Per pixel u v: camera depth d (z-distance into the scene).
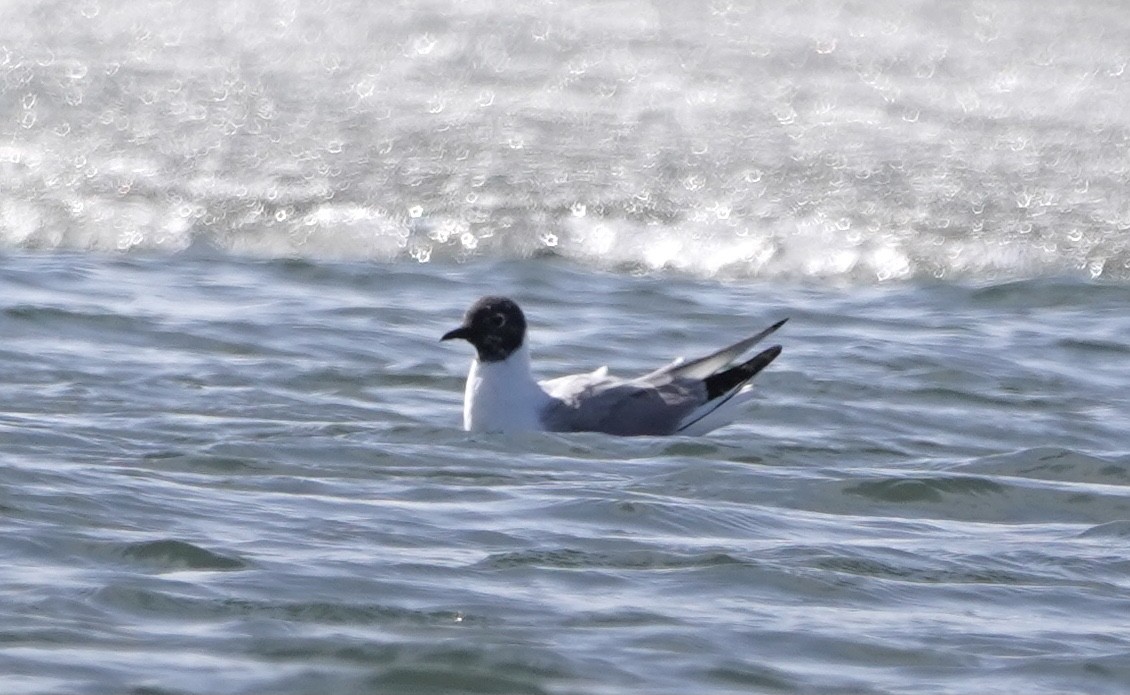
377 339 16.64
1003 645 8.16
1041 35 36.25
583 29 34.91
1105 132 28.48
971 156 26.38
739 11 37.19
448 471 11.75
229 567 8.84
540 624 8.12
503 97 29.34
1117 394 15.48
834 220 22.66
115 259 20.14
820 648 7.99
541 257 21.17
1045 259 21.48
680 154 25.72
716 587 8.91
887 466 12.67
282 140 25.84
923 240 22.05
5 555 8.87
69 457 11.43
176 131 26.28
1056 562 9.80
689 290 19.75
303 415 13.85
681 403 13.64
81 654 7.43
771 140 26.92
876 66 33.03
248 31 33.62
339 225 21.84
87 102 27.73
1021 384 15.69
